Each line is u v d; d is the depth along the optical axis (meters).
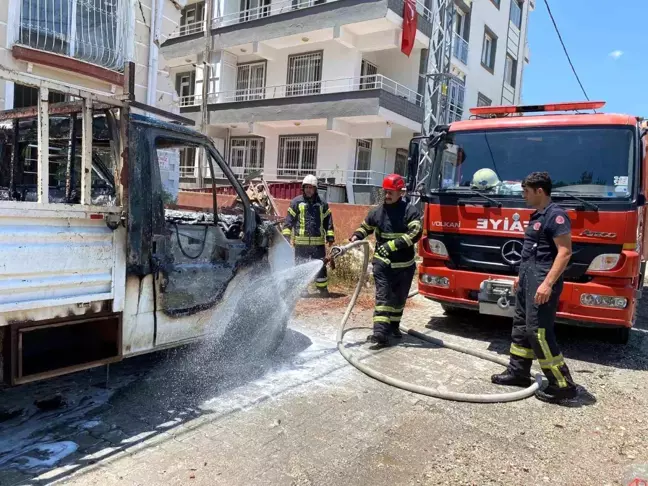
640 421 3.65
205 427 3.27
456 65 19.61
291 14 18.58
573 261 4.70
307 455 2.98
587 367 4.81
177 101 8.52
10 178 4.39
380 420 3.49
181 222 4.00
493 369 4.66
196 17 23.33
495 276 5.03
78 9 7.16
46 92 2.74
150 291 3.44
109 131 3.26
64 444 2.98
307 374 4.29
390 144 19.83
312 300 7.12
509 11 24.50
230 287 4.15
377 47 18.00
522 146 5.16
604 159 4.79
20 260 2.61
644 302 8.40
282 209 14.10
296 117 18.72
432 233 5.44
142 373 4.12
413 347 5.20
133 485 2.59
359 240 5.21
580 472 2.94
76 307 2.91
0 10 6.38
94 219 2.97
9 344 2.65
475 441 3.27
